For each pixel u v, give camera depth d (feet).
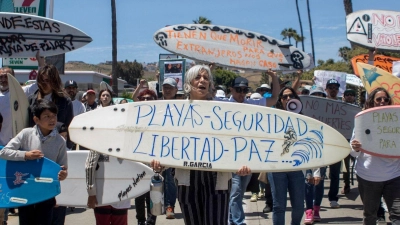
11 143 15.06
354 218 24.84
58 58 40.91
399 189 17.02
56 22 23.39
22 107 16.57
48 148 15.42
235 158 13.42
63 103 17.38
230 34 23.36
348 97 30.01
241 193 20.17
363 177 17.53
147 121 13.66
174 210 27.30
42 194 14.93
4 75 20.13
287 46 23.44
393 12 26.96
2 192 14.93
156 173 14.17
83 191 18.22
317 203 24.14
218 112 13.69
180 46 22.98
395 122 16.74
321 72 41.27
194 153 13.44
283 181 18.66
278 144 13.57
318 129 13.73
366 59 27.71
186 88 14.10
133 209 27.71
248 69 23.16
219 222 13.52
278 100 20.15
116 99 29.73
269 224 24.08
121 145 13.57
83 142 13.62
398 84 21.33
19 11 44.96
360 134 16.87
